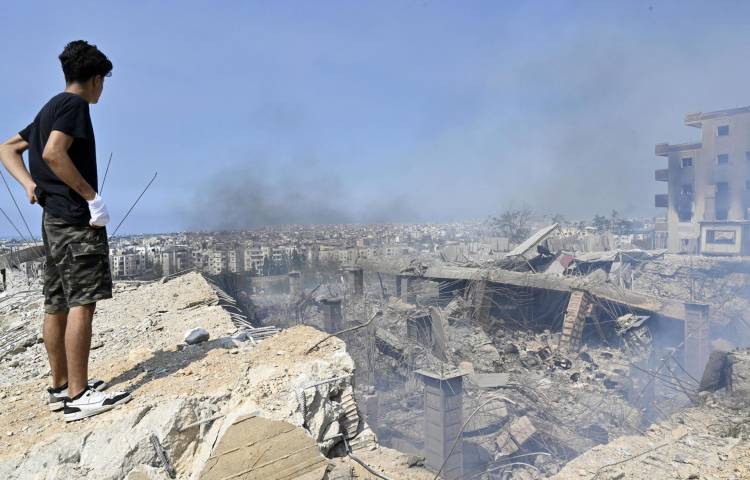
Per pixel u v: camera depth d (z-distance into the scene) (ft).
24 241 44.50
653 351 82.23
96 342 22.44
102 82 12.76
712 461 27.63
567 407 59.57
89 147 12.17
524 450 48.85
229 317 26.76
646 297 98.58
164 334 23.30
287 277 156.15
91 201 11.72
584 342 94.53
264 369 15.39
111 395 12.78
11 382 18.16
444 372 43.27
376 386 63.72
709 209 167.94
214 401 13.53
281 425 12.56
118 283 47.55
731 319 93.97
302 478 11.98
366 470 13.85
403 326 89.71
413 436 50.70
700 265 132.67
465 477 42.63
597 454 30.68
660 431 36.37
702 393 48.21
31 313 33.78
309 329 19.57
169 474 11.90
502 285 108.37
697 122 171.53
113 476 11.26
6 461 10.73
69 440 11.49
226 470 11.46
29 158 12.08
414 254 165.78
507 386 62.59
